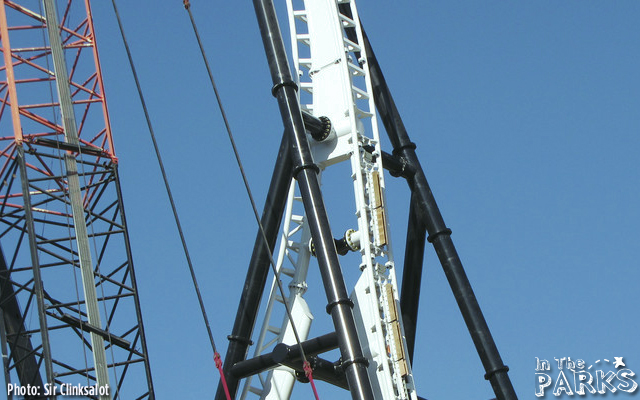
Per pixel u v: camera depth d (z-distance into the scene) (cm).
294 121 3941
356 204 4034
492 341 4075
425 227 4388
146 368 4256
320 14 4353
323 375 4000
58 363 4084
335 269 3709
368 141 4166
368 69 4350
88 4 4750
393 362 3819
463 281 4181
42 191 4328
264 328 4169
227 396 3681
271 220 4116
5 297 4356
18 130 4328
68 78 4572
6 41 4481
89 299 4206
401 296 4428
